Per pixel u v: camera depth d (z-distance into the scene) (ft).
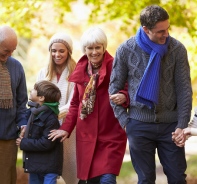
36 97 27.53
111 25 74.33
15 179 28.48
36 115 27.43
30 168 27.37
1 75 27.07
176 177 25.22
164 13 24.12
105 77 27.07
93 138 27.20
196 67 45.37
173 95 25.04
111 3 44.73
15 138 27.94
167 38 24.77
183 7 44.73
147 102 24.64
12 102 27.45
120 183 45.70
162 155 25.46
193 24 45.09
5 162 27.73
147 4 43.75
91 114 27.27
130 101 25.39
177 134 24.56
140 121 25.12
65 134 27.50
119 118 25.59
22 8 45.27
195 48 45.44
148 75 24.50
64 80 29.35
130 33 46.68
